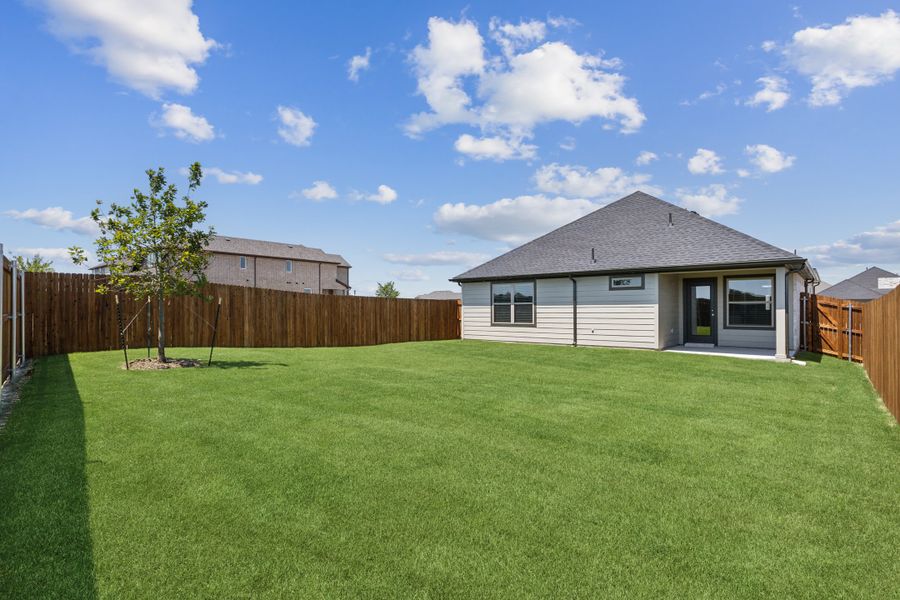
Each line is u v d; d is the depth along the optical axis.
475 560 2.49
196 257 9.11
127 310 11.40
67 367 8.37
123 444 4.19
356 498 3.22
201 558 2.44
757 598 2.22
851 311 12.26
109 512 2.91
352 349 13.84
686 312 14.79
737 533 2.84
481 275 17.08
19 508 2.93
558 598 2.18
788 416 5.88
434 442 4.52
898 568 2.49
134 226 8.77
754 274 13.64
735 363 10.73
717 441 4.73
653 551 2.62
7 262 6.48
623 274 14.04
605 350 13.37
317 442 4.42
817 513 3.13
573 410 5.98
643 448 4.46
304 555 2.50
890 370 6.34
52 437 4.33
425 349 13.79
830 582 2.36
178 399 6.00
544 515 3.03
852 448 4.58
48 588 2.15
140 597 2.11
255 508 3.03
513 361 10.99
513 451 4.30
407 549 2.58
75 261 8.69
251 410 5.55
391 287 44.69
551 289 15.63
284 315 14.46
